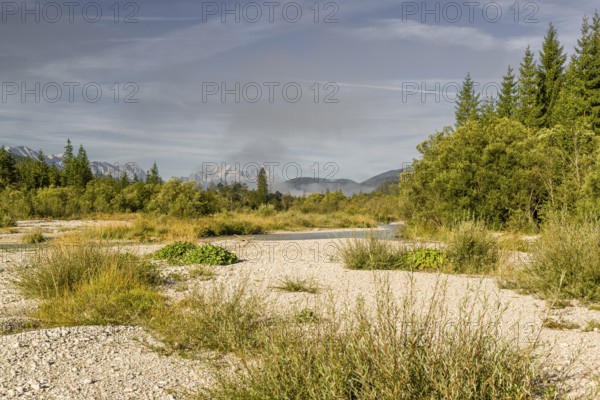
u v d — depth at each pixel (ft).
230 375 13.85
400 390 9.52
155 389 13.71
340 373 10.25
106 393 13.47
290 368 11.08
